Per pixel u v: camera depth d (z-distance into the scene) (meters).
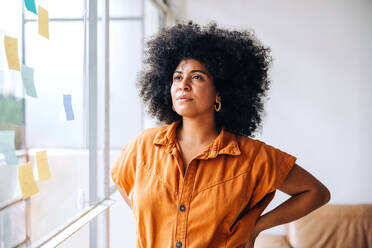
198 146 1.00
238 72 1.09
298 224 2.45
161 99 1.22
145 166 1.01
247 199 0.96
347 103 2.84
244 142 1.01
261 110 1.24
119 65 2.61
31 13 0.93
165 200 0.94
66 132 1.19
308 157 2.91
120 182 1.10
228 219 0.94
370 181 2.86
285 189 1.07
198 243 0.91
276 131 2.92
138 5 2.55
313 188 1.05
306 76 2.86
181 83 0.98
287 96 2.89
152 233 0.95
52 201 1.08
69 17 1.20
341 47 2.81
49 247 0.98
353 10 2.79
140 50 2.59
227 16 2.87
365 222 2.40
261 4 2.85
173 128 1.03
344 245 2.36
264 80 1.21
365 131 2.84
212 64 0.99
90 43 1.41
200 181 0.94
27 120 0.93
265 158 0.98
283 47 2.86
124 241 2.43
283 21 2.84
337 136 2.87
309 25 2.83
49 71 1.05
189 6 2.89
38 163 0.97
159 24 2.72
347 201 2.89
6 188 0.83
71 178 1.24
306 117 2.88
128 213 2.43
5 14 0.82
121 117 2.65
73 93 1.25
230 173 0.95
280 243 2.47
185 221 0.92
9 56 0.82
